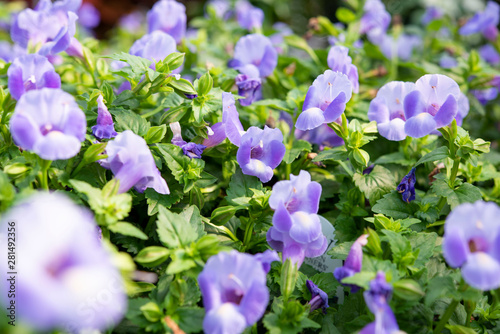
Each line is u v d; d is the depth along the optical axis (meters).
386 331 0.40
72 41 0.53
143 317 0.41
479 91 0.71
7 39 0.91
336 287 0.46
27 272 0.35
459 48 0.78
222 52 0.69
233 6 0.89
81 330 0.39
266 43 0.56
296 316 0.42
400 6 1.04
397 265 0.43
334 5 1.16
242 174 0.49
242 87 0.53
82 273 0.36
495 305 0.45
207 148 0.49
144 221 0.48
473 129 0.72
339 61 0.51
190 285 0.43
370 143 0.57
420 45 0.84
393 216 0.48
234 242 0.47
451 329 0.42
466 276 0.38
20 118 0.39
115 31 1.11
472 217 0.38
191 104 0.49
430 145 0.54
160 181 0.43
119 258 0.39
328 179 0.53
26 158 0.42
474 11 1.07
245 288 0.39
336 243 0.49
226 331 0.38
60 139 0.39
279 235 0.43
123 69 0.49
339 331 0.44
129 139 0.42
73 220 0.37
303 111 0.47
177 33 0.59
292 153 0.51
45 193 0.40
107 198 0.41
